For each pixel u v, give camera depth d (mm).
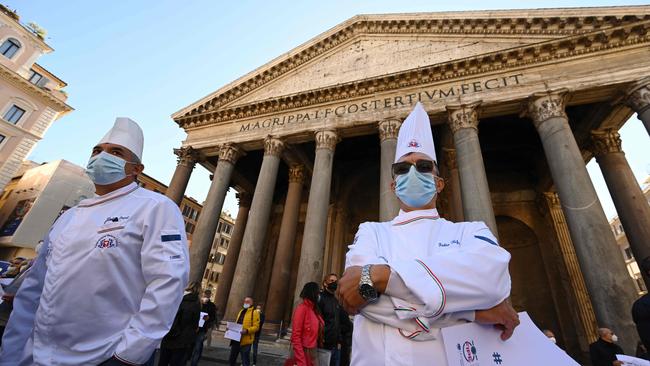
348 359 7070
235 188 23781
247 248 14195
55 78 36875
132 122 3148
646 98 11383
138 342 1914
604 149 14516
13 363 2465
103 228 2340
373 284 1329
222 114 19031
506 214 20375
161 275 2160
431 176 2096
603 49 12758
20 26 33312
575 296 16062
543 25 13883
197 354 8234
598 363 6695
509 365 1251
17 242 30703
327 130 15922
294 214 18594
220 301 19453
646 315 3490
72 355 2064
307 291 5586
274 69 19688
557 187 11172
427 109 14352
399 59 17031
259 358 10078
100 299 2154
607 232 9852
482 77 14258
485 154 20844
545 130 12141
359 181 24062
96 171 2738
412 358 1277
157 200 2521
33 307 2660
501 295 1277
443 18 16500
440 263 1282
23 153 32812
